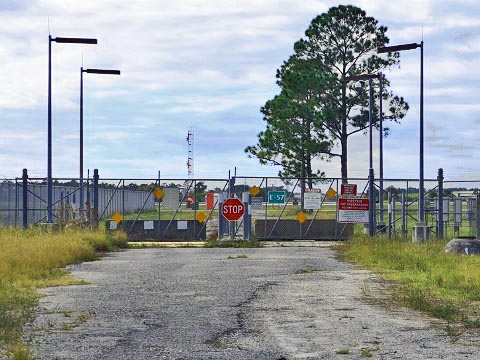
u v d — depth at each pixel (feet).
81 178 124.47
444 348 35.22
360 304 50.55
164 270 75.97
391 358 32.91
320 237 128.26
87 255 90.58
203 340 37.24
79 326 41.55
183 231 126.82
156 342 36.68
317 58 195.52
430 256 84.48
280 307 49.01
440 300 52.44
